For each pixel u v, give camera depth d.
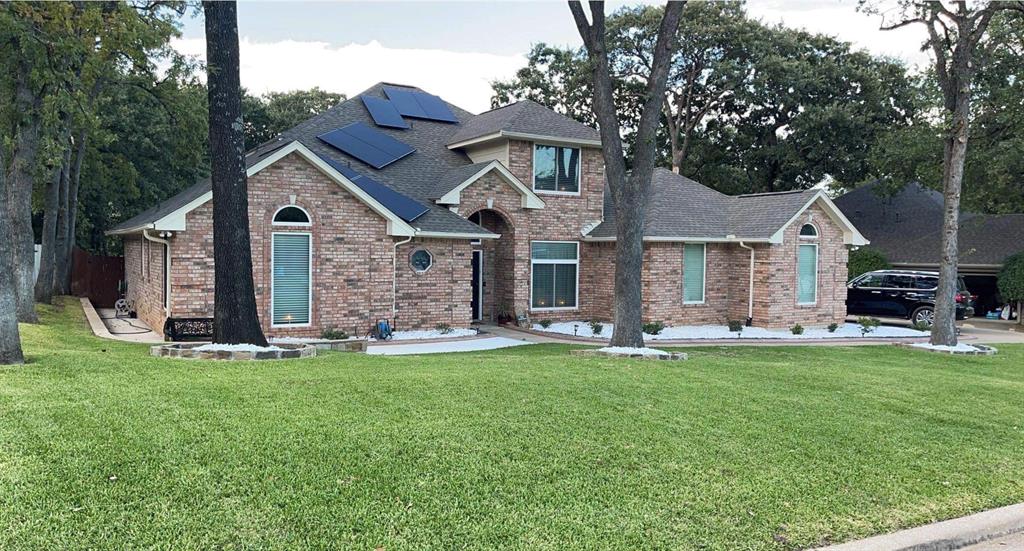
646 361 12.51
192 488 4.84
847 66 35.12
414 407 7.41
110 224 34.50
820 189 22.25
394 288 17.89
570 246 22.56
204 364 9.84
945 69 18.11
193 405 6.96
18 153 16.56
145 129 31.27
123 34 14.30
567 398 8.28
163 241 15.29
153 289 18.17
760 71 35.94
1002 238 29.61
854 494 5.66
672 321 21.75
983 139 25.88
